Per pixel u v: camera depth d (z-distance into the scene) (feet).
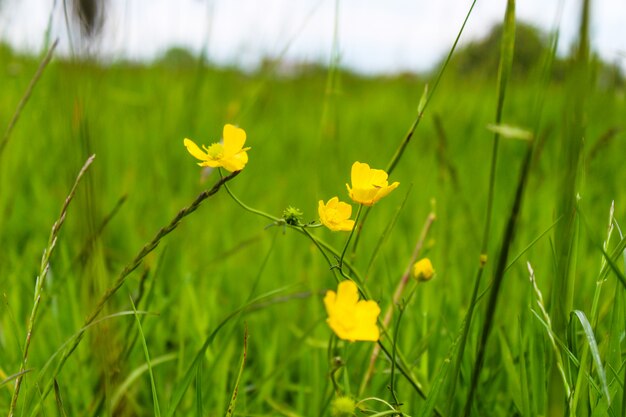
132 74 5.82
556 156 3.51
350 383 2.13
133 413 2.12
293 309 2.63
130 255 2.87
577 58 1.53
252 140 4.90
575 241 1.75
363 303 1.51
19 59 4.15
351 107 6.78
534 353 1.87
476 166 4.06
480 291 2.22
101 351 1.94
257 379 2.33
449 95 4.89
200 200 1.61
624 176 3.78
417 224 3.20
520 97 4.13
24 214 3.30
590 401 1.76
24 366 1.71
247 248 3.12
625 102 4.29
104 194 3.21
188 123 3.98
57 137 3.60
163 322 2.39
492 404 2.03
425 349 2.00
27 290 2.36
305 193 3.72
